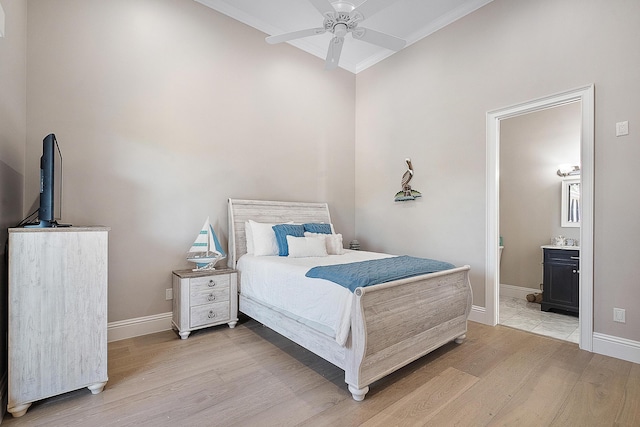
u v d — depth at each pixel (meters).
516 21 3.16
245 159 3.82
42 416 1.78
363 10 2.50
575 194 4.14
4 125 1.98
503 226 4.82
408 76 4.25
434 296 2.53
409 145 4.23
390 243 4.50
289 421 1.74
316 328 2.29
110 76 2.89
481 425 1.71
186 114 3.35
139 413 1.81
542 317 3.67
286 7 3.62
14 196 2.22
